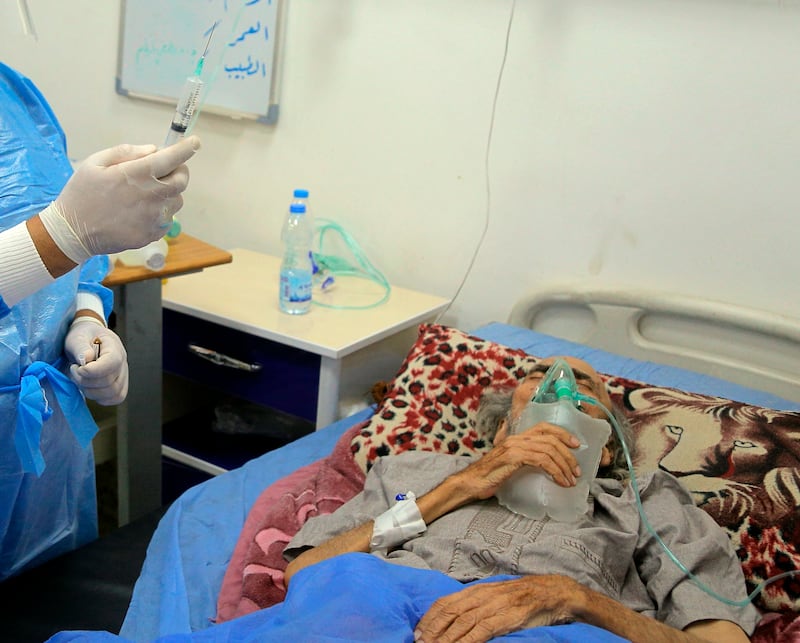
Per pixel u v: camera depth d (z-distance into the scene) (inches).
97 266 59.9
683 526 52.8
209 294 83.4
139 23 98.9
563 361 57.9
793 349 73.4
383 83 88.1
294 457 67.5
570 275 83.0
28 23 62.9
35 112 56.7
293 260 80.8
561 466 52.3
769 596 53.1
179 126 45.9
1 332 47.3
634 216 78.5
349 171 92.7
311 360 75.4
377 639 41.6
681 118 74.4
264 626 43.1
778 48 69.4
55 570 55.6
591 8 76.0
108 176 41.3
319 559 51.5
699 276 76.8
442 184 87.6
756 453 59.4
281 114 95.0
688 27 72.4
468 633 43.3
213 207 103.2
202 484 62.3
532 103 80.7
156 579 53.2
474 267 88.1
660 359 78.7
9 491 52.1
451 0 82.3
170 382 93.3
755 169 72.4
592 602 45.9
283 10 90.4
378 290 90.3
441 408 68.9
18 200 48.8
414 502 54.1
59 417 53.9
